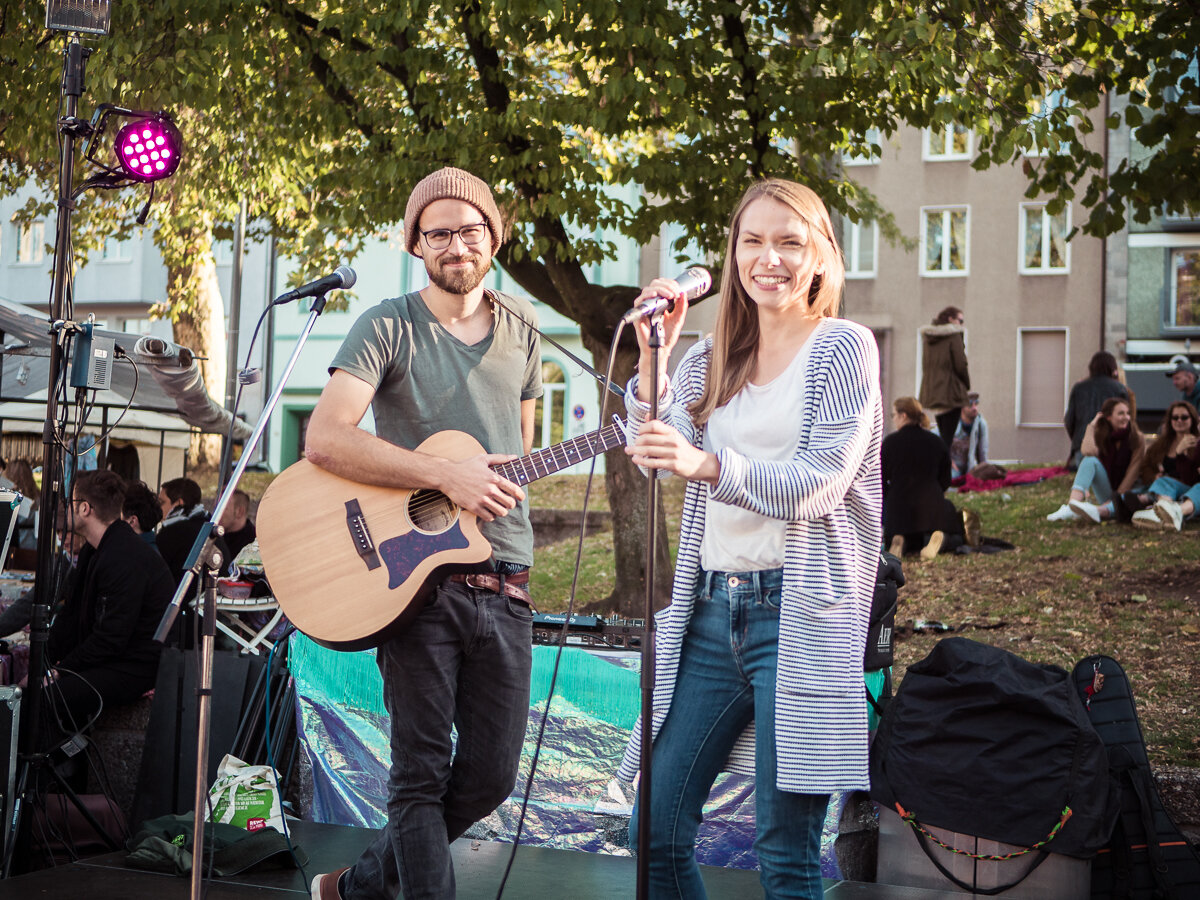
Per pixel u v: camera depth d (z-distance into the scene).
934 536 9.61
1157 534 9.71
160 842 4.30
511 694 3.19
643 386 2.78
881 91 8.48
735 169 8.03
